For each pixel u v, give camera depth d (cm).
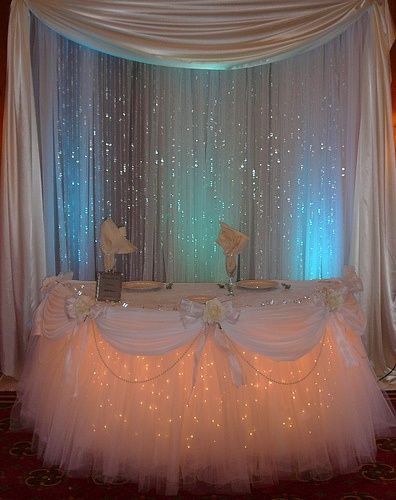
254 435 299
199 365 295
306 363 313
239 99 468
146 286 382
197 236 476
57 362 326
